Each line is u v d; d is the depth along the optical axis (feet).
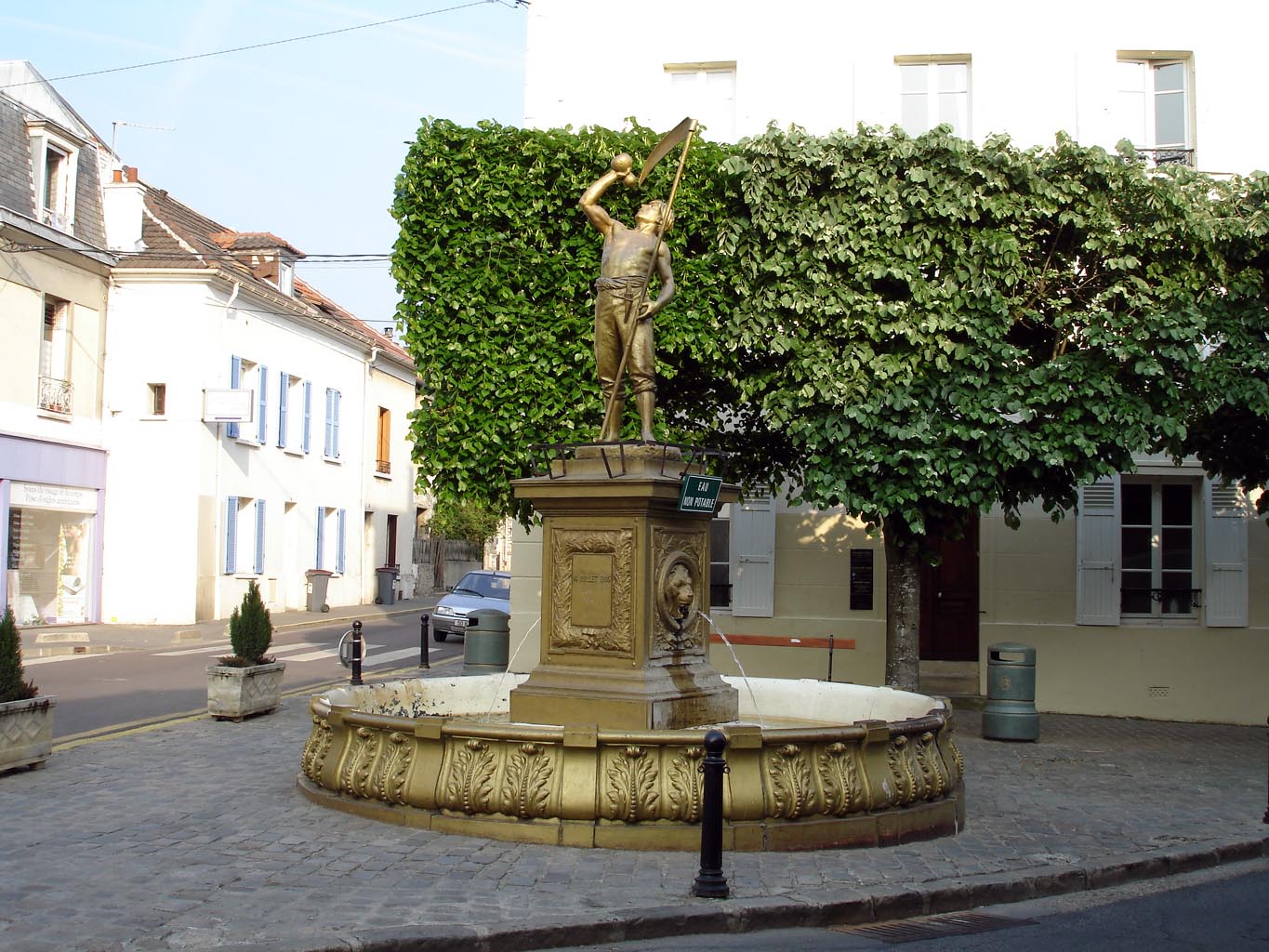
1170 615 53.88
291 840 24.77
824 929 21.16
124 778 31.91
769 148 41.88
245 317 97.19
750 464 48.83
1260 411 40.98
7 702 32.14
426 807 25.79
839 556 54.75
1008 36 54.60
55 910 19.99
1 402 78.02
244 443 97.40
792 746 25.00
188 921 19.49
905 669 43.68
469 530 148.77
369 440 129.18
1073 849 26.61
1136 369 39.86
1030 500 43.57
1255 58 54.13
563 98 56.75
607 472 27.50
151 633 81.76
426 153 44.86
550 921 19.75
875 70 55.06
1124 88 55.31
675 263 43.83
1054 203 41.81
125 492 89.51
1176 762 40.63
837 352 41.96
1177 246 42.27
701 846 22.36
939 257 41.65
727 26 55.93
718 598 55.93
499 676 35.35
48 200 84.02
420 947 18.76
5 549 78.54
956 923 21.81
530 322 44.34
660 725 26.68
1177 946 20.58
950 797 28.30
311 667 65.82
